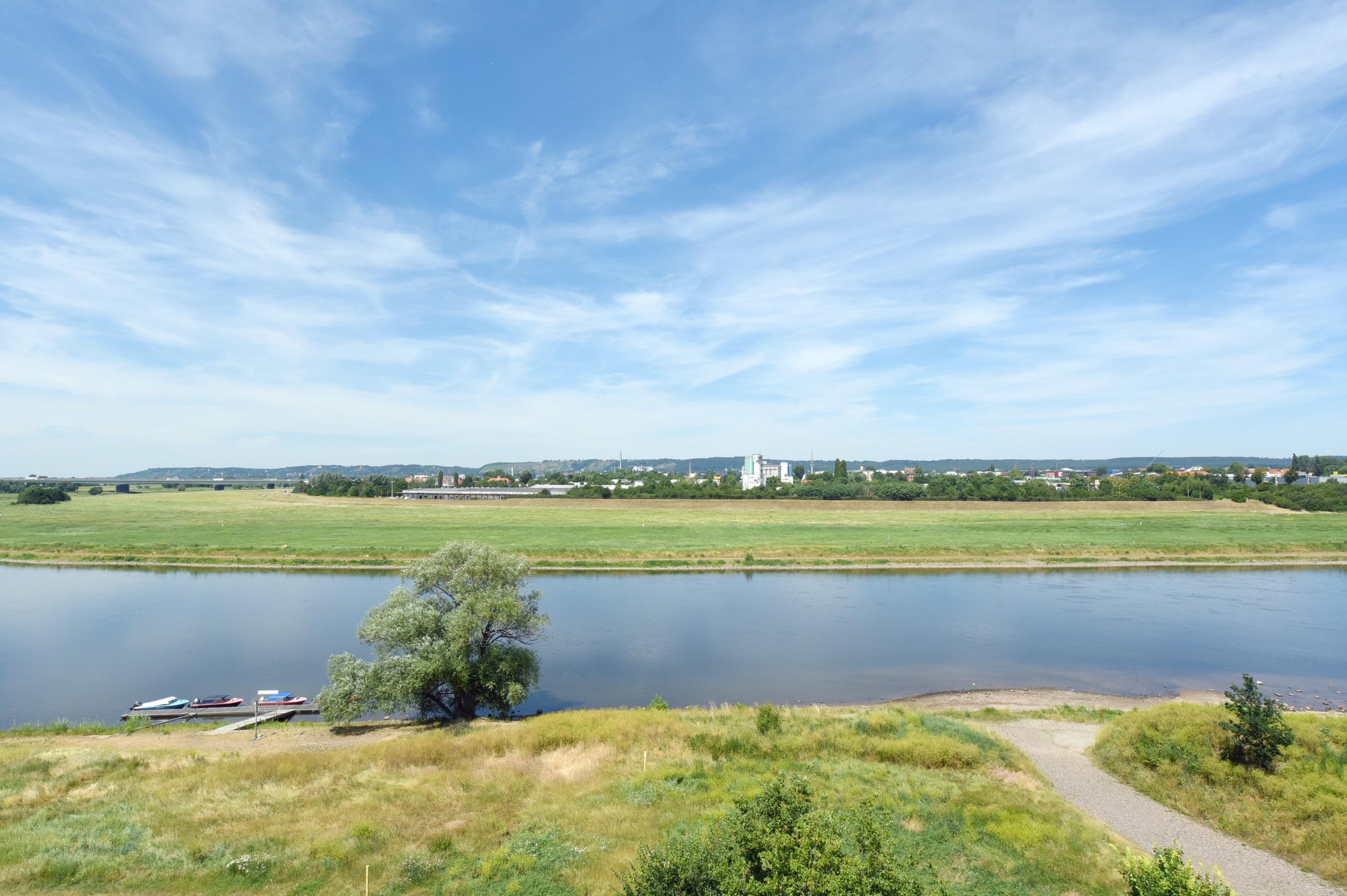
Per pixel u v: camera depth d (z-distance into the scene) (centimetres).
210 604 6362
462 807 2139
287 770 2438
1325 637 5341
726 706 3488
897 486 18462
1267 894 1686
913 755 2594
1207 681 4322
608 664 4606
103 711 3769
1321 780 2150
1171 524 12369
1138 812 2192
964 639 5266
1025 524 12412
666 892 1259
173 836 1888
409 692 3312
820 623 5734
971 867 1744
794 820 1351
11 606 6288
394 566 8188
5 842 1814
